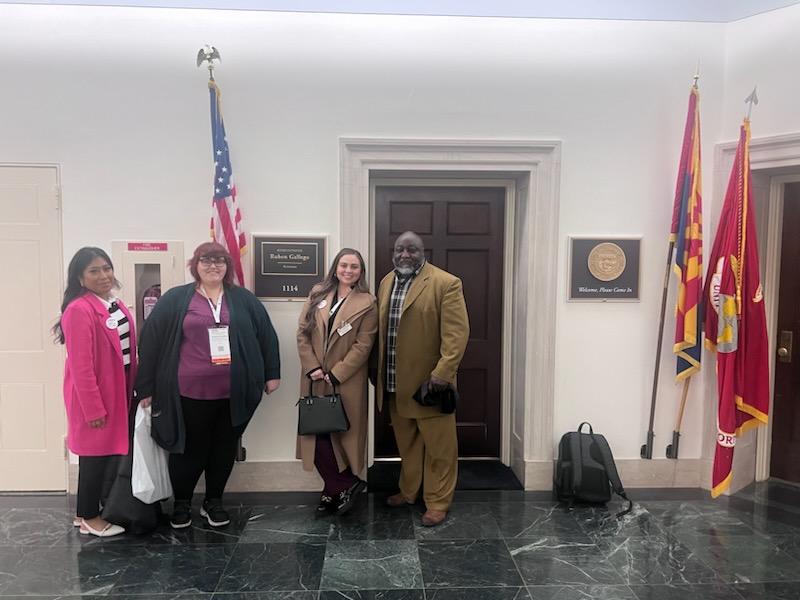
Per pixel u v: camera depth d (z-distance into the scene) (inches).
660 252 124.0
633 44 120.3
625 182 122.3
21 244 116.6
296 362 121.5
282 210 119.2
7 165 115.1
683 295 118.0
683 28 120.3
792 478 131.5
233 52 116.0
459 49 118.5
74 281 99.3
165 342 102.4
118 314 103.1
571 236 122.0
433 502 111.0
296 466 123.5
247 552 98.7
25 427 120.2
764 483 131.3
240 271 114.6
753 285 114.0
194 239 118.4
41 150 115.3
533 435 126.0
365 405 111.2
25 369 118.9
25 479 121.3
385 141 118.3
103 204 116.8
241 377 103.5
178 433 101.9
